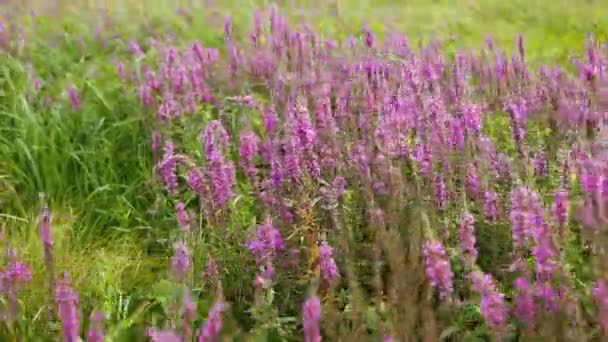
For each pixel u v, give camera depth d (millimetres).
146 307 5148
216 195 5301
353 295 4211
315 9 12148
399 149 5426
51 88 8289
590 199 4191
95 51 9766
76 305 4207
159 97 7465
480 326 4297
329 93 6934
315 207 5309
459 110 6059
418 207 4594
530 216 4141
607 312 3725
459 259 4684
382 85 6277
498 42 10742
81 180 7258
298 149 5250
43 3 11008
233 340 4707
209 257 4965
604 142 4836
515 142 5926
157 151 6906
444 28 11844
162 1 12039
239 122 7004
